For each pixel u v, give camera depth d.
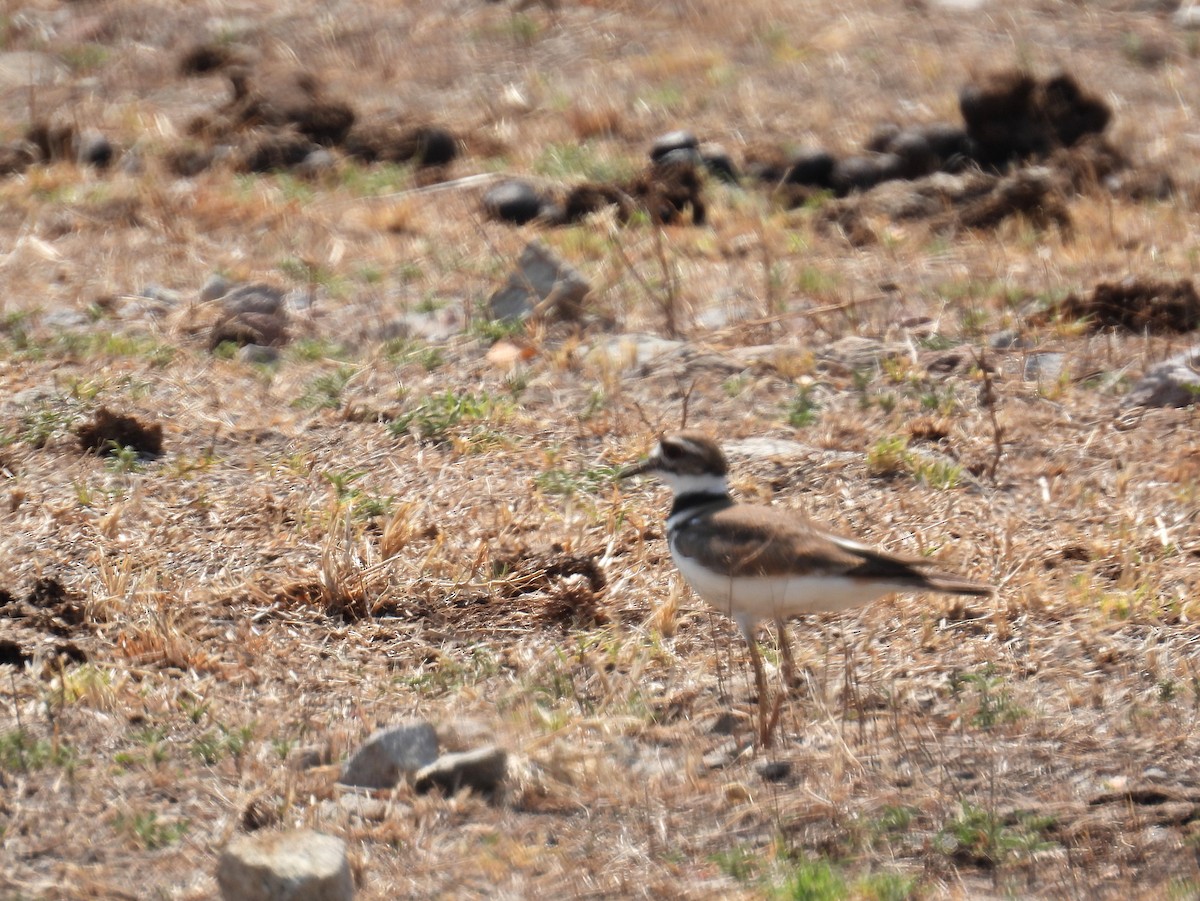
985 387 14.73
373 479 13.24
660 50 27.88
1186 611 10.94
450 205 20.97
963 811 8.62
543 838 8.60
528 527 12.28
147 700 9.93
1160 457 13.57
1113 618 10.95
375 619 11.13
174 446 13.95
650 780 9.15
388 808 8.85
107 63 27.41
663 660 10.59
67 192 20.94
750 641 9.69
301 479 13.25
